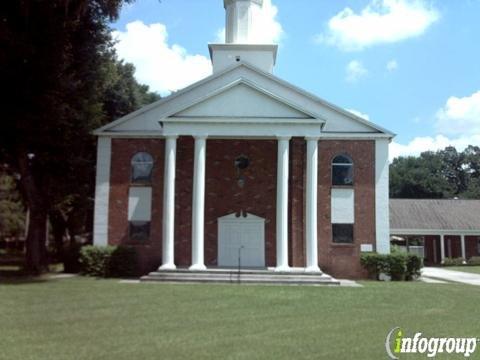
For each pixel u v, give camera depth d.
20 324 13.09
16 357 9.76
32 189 29.41
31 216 29.42
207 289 21.20
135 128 29.94
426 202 53.97
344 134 29.56
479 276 33.25
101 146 29.91
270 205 29.73
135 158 29.84
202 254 26.62
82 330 12.39
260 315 14.88
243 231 29.61
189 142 29.86
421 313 15.64
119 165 29.78
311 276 25.33
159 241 29.19
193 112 27.80
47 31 24.94
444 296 20.05
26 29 24.70
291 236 29.00
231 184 29.89
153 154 29.78
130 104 40.53
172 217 27.16
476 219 50.78
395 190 83.50
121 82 39.59
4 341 11.12
